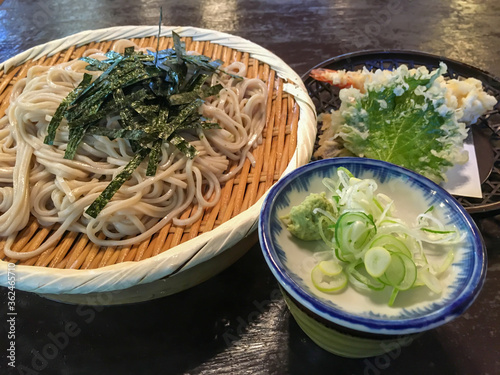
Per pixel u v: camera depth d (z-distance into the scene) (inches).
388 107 9.5
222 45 11.2
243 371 6.9
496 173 9.4
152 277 6.2
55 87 9.1
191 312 7.6
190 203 7.9
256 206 7.0
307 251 6.6
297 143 8.2
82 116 8.0
